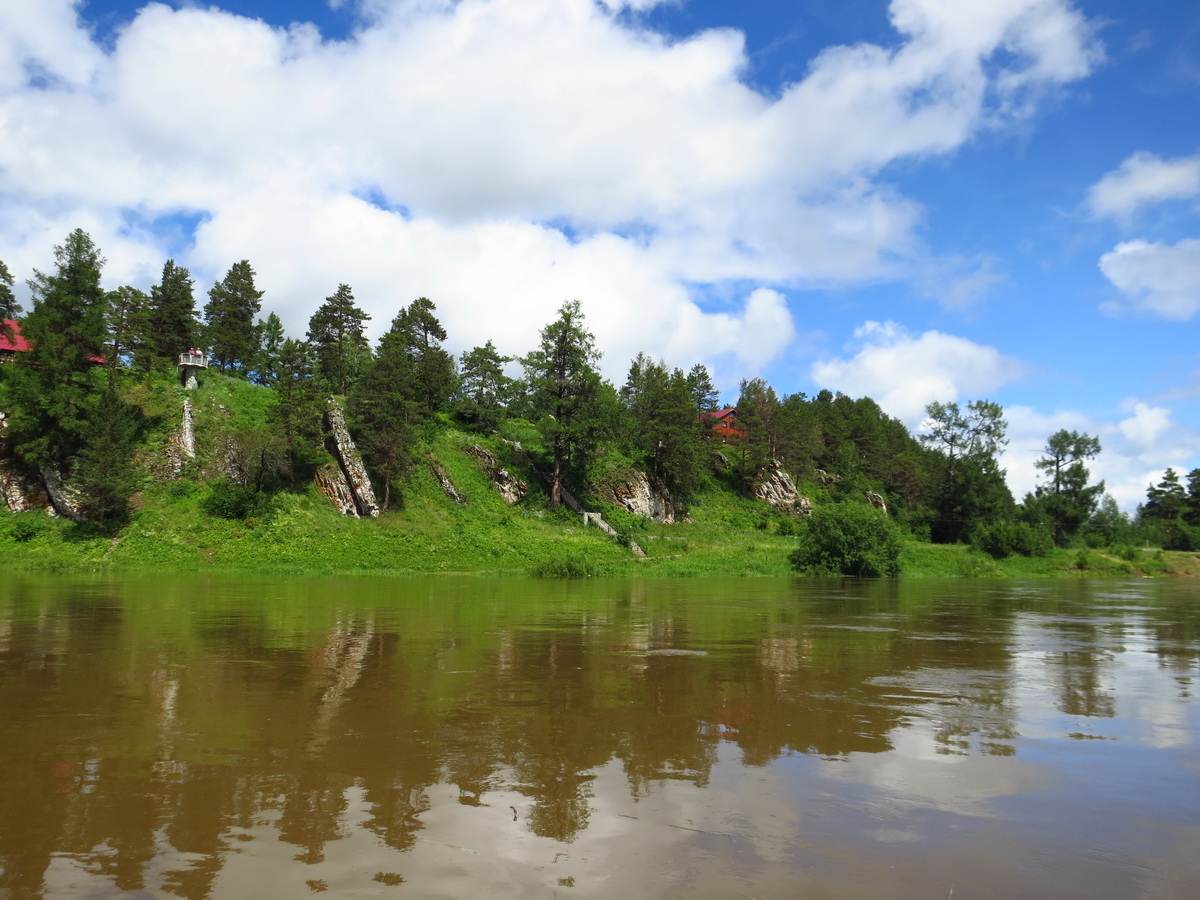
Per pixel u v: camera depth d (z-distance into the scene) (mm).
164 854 5020
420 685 10656
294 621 18172
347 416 55531
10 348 51031
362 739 7852
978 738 8289
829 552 52812
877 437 100688
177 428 49406
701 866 4930
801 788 6508
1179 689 11312
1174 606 29703
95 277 47969
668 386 79000
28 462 44938
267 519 45406
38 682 10648
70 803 5953
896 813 5961
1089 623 21766
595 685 10828
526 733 8164
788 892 4570
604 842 5297
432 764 7035
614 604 24719
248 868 4809
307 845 5188
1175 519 110812
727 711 9344
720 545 63906
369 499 50969
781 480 83062
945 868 4965
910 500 97562
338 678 11102
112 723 8414
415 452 58781
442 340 78000
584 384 63219
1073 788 6633
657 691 10484
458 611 21281
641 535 61250
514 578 40688
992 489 89250
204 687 10383
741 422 83062
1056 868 4996
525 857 5027
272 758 7164
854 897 4516
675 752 7531
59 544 41375
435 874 4758
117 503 43031
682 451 71062
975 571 59938
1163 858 5188
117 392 49219
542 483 66000
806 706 9695
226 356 66500
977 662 13727
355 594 26938
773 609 24250
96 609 20422
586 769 6953
